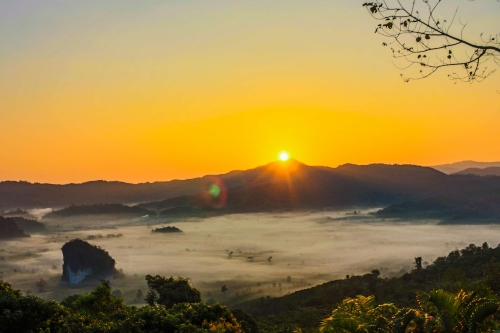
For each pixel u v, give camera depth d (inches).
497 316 572.7
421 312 593.9
